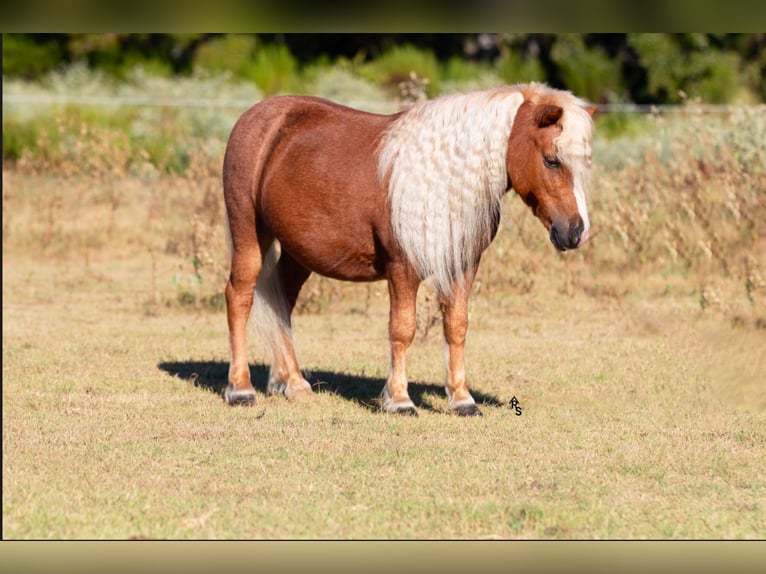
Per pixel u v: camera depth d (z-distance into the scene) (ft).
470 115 40.78
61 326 62.03
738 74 162.30
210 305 68.95
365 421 42.60
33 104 126.72
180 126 122.93
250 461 37.14
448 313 43.24
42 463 36.55
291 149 43.96
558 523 31.71
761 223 75.05
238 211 45.39
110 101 118.01
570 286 72.23
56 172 101.40
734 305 66.33
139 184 97.76
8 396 45.98
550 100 40.16
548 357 55.72
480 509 32.58
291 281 47.24
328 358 55.21
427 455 38.11
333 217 42.68
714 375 51.96
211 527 31.04
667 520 32.27
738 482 36.14
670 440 41.09
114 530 30.68
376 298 71.51
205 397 46.70
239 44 157.17
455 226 40.86
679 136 91.25
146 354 55.42
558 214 39.58
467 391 44.21
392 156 41.47
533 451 39.09
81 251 86.12
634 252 76.74
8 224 89.40
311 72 155.53
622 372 52.54
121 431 40.86
